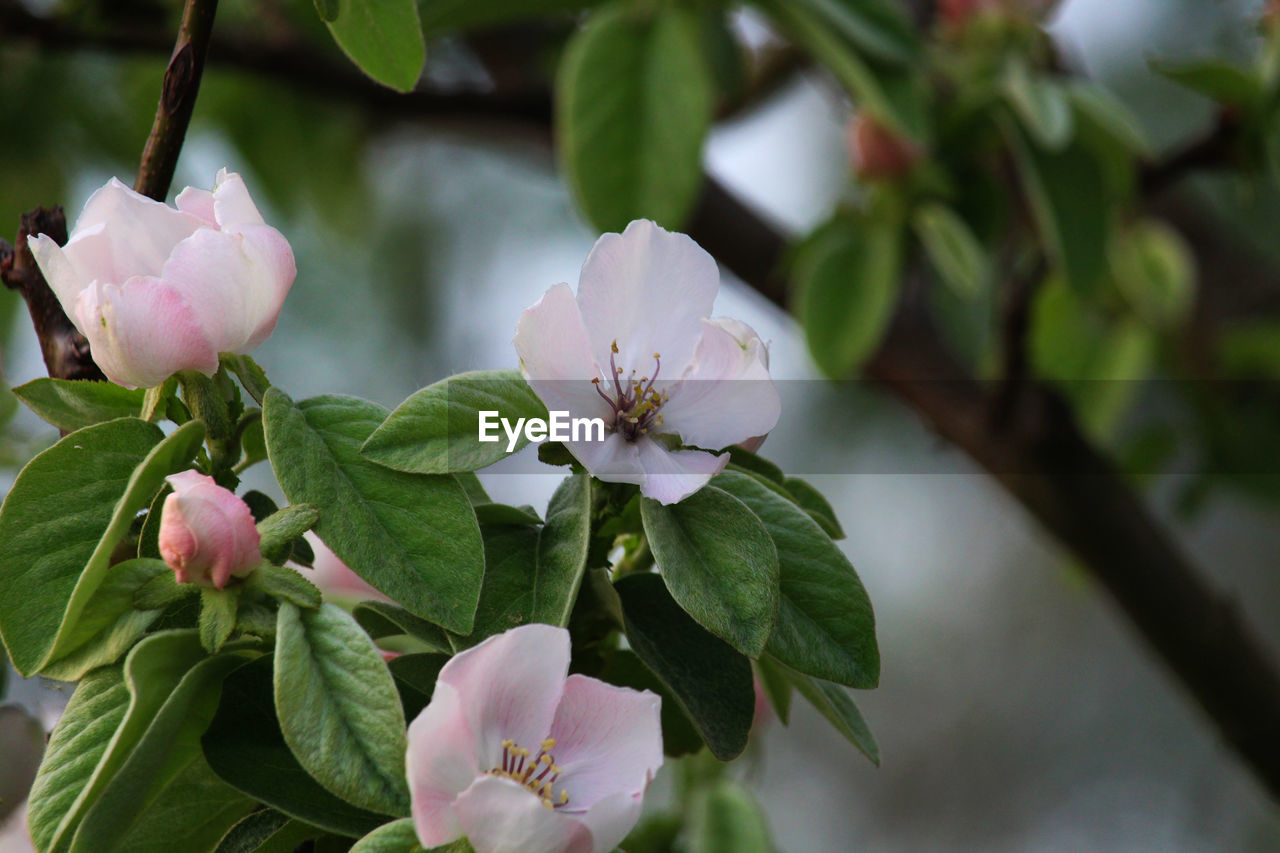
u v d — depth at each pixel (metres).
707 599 0.77
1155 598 1.30
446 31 1.12
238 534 0.77
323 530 0.78
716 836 0.98
